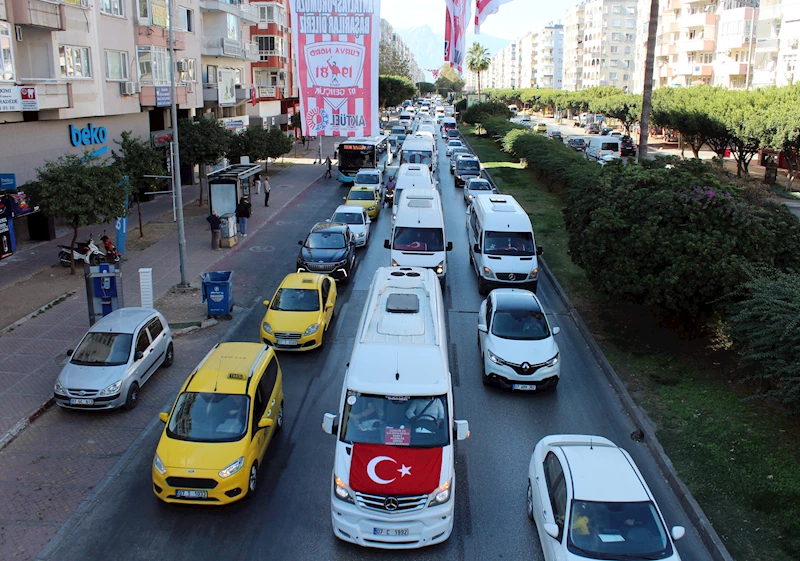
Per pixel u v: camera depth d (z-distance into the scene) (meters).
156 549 8.95
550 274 21.94
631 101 68.25
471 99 98.94
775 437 11.49
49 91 23.56
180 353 15.57
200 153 32.03
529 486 9.80
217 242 24.84
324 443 11.73
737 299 13.96
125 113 29.33
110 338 13.27
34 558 8.74
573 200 19.22
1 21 21.25
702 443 11.45
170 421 10.23
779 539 9.01
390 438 9.29
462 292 20.64
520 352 13.66
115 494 10.20
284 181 42.38
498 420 12.66
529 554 8.98
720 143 44.88
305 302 16.16
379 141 49.16
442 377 9.95
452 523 9.05
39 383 13.75
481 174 42.78
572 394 13.80
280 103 64.19
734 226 14.27
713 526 9.34
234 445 9.82
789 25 49.97
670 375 14.28
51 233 25.42
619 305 18.86
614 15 126.00
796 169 40.22
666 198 14.70
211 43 41.28
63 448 11.49
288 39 63.28
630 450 11.60
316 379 14.28
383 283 13.97
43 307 18.06
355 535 8.67
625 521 7.99
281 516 9.70
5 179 22.77
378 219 31.67
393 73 117.69
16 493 10.16
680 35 77.06
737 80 67.75
